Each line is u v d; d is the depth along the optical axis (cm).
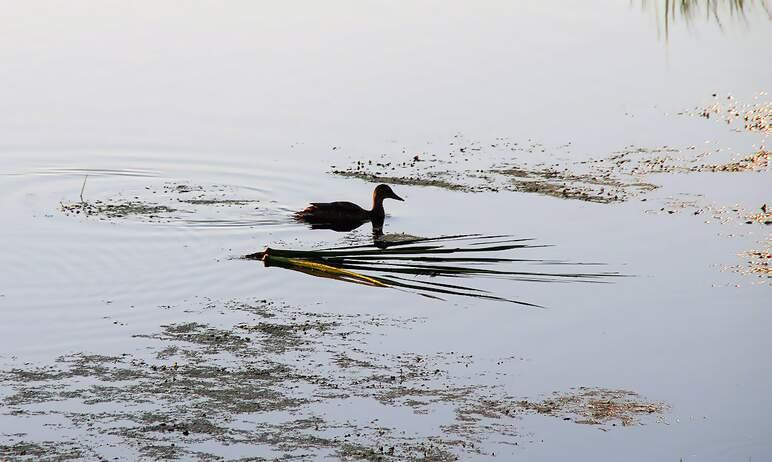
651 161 3438
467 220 2967
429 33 4797
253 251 2755
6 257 2667
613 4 5403
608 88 4178
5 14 4912
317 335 2233
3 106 3838
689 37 4866
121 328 2258
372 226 2947
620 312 2358
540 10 5250
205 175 3325
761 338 2217
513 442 1800
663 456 1762
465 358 2130
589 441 1809
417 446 1780
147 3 5169
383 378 2033
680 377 2052
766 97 4056
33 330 2241
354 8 5166
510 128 3750
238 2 5241
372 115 3838
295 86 4097
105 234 2838
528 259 2681
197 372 2047
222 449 1756
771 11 5259
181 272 2594
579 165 3412
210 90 4034
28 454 1730
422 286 2517
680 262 2647
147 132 3641
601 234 2845
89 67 4244
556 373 2069
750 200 3086
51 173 3303
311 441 1788
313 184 3262
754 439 1819
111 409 1892
